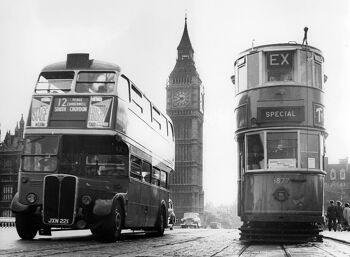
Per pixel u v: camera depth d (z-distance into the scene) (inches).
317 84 640.4
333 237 772.6
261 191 610.9
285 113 619.2
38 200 582.2
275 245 563.5
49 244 536.4
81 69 613.3
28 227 616.7
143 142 701.9
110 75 607.8
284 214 598.5
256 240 613.3
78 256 387.2
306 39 644.1
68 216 560.4
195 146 5792.3
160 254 424.5
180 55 6003.9
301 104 621.0
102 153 611.8
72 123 592.7
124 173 613.6
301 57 634.8
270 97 626.5
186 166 5772.6
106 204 573.0
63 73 614.9
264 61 639.1
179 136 5846.5
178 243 605.3
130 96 649.0
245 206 625.3
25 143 598.2
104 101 597.0
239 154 661.9
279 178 605.3
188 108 5846.5
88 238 690.2
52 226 580.1
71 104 600.1
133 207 648.4
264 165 613.6
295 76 629.9
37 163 590.6
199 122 6077.8
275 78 633.6
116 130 590.2
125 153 618.2
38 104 606.2
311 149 615.5
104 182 598.9
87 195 572.4
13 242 566.3
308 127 617.6
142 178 693.9
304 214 598.5
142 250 470.3
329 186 4281.5
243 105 648.4
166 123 887.7
